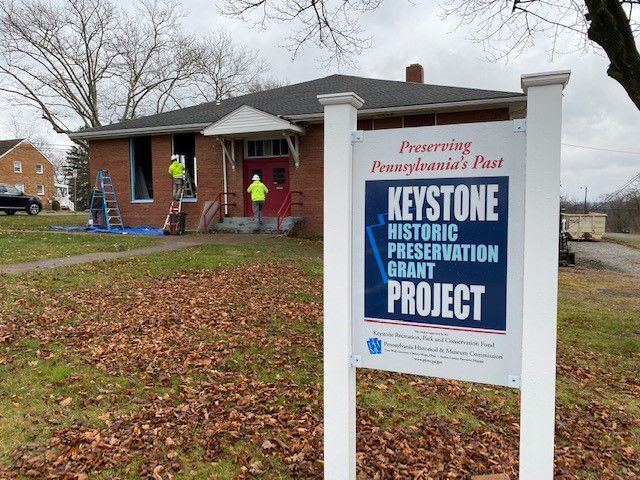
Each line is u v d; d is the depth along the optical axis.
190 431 4.36
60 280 9.04
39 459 3.78
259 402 5.03
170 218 18.00
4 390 4.83
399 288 2.81
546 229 2.41
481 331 2.62
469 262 2.63
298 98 20.22
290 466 3.94
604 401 5.77
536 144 2.41
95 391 4.98
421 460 4.21
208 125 18.88
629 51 7.44
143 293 8.73
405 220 2.77
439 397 5.52
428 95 17.17
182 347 6.33
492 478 3.83
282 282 10.29
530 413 2.49
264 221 18.31
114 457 3.88
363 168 2.86
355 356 2.95
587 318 9.62
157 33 37.75
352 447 3.05
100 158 21.20
